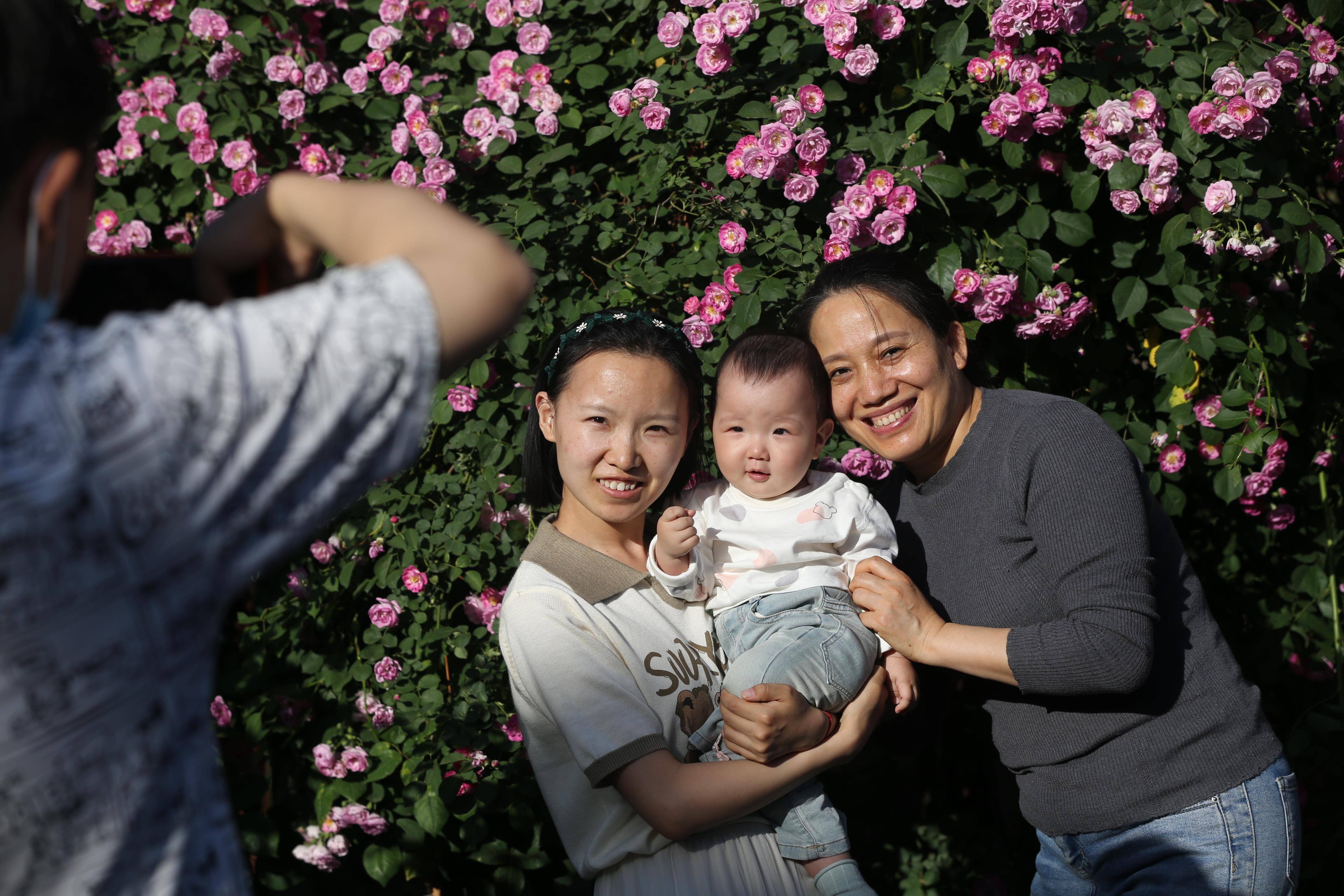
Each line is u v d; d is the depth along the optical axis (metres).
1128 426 2.69
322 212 0.90
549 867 2.66
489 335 0.81
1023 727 1.84
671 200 2.64
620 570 1.66
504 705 2.46
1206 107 2.44
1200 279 2.57
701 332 2.45
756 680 1.66
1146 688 1.75
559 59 2.91
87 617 0.67
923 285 1.88
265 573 2.70
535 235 2.56
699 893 1.51
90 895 0.69
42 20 0.71
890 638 1.76
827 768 1.61
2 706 0.64
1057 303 2.50
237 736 2.57
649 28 2.96
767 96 2.69
